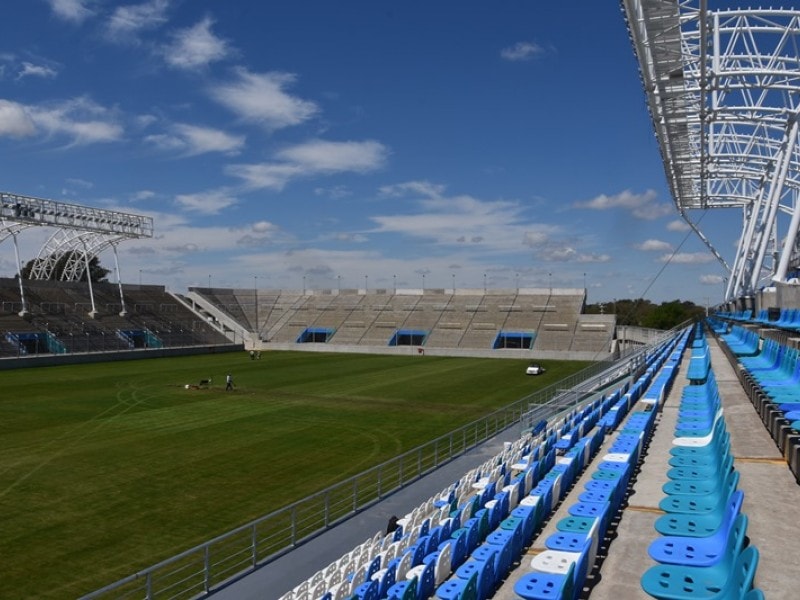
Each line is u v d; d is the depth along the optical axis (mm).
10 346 65688
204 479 23172
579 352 76812
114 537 17375
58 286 84062
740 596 5305
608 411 21203
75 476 23422
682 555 7562
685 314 118938
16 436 30266
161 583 14422
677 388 25406
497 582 8805
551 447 18500
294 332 99062
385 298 105562
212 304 100312
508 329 90750
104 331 78312
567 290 96812
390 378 56062
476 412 38219
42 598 13797
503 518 12562
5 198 62406
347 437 30672
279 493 21453
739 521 6809
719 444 11305
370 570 11078
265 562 14312
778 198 43844
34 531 17797
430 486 20406
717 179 56875
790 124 33844
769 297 38094
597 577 8086
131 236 76625
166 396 43750
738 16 30969
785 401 14102
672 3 22516
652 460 13922
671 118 33688
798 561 7215
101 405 39562
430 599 9570
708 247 96938
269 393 46031
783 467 10938
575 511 9812
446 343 89125
